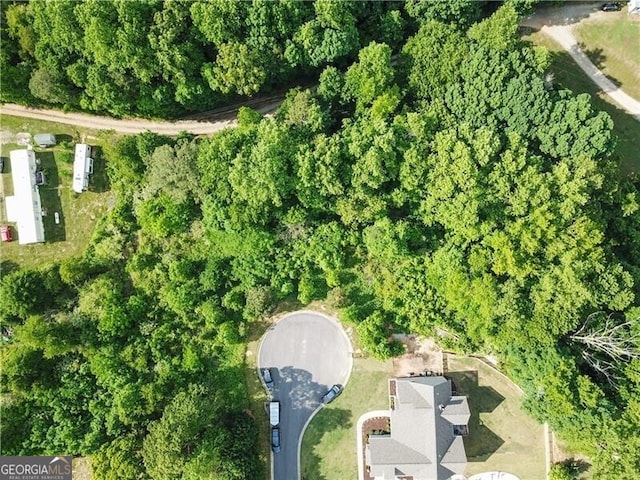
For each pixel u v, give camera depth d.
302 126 64.94
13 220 69.81
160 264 68.31
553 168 60.72
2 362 65.25
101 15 60.34
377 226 64.56
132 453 61.97
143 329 66.38
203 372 66.31
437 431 62.06
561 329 59.00
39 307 66.81
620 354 59.47
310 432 66.88
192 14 60.75
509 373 65.00
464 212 60.91
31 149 70.81
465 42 64.06
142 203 67.50
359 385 67.06
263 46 63.81
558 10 71.19
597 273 60.41
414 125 61.31
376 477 65.38
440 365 67.12
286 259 66.94
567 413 58.06
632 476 56.38
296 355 67.62
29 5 63.19
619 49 70.94
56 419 64.25
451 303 63.47
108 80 63.53
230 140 63.12
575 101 61.16
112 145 67.19
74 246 70.44
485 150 59.56
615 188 62.00
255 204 62.75
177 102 67.81
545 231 59.84
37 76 63.44
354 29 65.44
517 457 66.06
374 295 67.88
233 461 61.81
